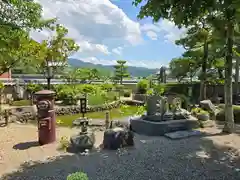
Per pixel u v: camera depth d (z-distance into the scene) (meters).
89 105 13.45
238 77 16.38
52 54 14.60
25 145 5.88
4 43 6.03
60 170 4.26
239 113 8.63
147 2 4.66
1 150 5.45
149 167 4.43
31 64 12.41
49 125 5.98
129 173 4.14
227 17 5.20
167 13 4.53
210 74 16.31
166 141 6.32
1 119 9.35
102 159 4.88
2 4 5.85
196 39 13.23
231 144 5.92
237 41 9.82
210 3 3.96
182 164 4.58
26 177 3.95
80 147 5.34
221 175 4.04
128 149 5.57
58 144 5.94
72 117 11.29
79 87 15.78
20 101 14.20
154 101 7.51
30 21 6.90
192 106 10.17
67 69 18.20
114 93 17.53
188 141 6.27
